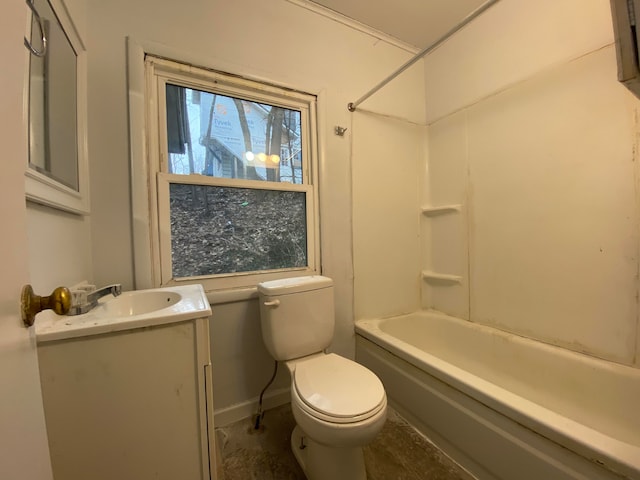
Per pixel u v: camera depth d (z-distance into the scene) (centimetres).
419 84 214
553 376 140
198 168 146
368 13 176
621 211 122
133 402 75
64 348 69
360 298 193
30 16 74
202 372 81
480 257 179
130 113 125
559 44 139
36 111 79
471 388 111
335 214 182
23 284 40
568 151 137
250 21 153
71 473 70
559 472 84
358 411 94
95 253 121
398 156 206
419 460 122
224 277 151
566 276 140
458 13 176
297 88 166
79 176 109
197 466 83
